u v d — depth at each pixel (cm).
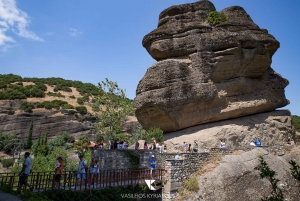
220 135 2194
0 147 5612
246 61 2331
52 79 11725
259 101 2405
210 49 2284
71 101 8681
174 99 2173
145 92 2264
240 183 1541
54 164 3209
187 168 1577
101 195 1229
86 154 3534
